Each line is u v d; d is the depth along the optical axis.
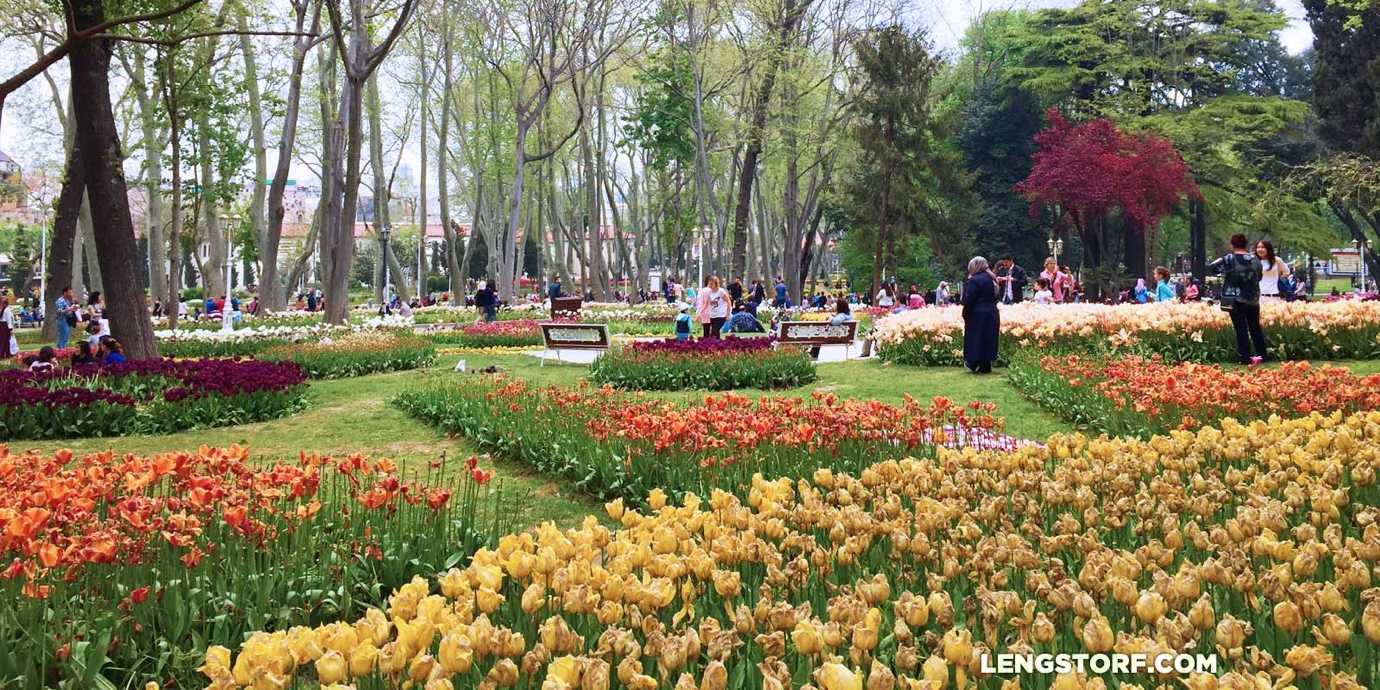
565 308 30.86
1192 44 43.94
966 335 13.34
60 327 24.17
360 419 10.89
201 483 4.50
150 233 35.00
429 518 4.85
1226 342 12.98
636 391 13.16
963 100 48.19
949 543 3.57
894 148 38.28
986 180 47.56
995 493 4.77
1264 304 13.17
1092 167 37.53
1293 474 4.54
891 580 3.58
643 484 6.38
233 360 14.60
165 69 22.30
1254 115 43.47
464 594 3.20
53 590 3.56
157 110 25.05
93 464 5.33
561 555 3.49
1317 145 44.41
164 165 25.98
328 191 32.94
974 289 13.20
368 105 41.16
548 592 3.29
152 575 3.82
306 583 4.18
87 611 3.57
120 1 14.61
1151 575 3.41
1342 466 4.93
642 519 3.96
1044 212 47.03
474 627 2.65
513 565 3.29
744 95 35.28
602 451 6.89
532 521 6.18
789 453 6.14
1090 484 4.73
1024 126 47.16
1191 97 45.94
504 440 8.31
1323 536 3.79
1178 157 38.28
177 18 20.06
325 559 4.27
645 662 2.92
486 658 2.90
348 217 25.03
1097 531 4.03
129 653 3.51
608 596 3.01
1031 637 2.82
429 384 11.72
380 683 2.67
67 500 4.38
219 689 2.49
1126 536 4.11
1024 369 11.43
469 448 8.88
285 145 30.28
